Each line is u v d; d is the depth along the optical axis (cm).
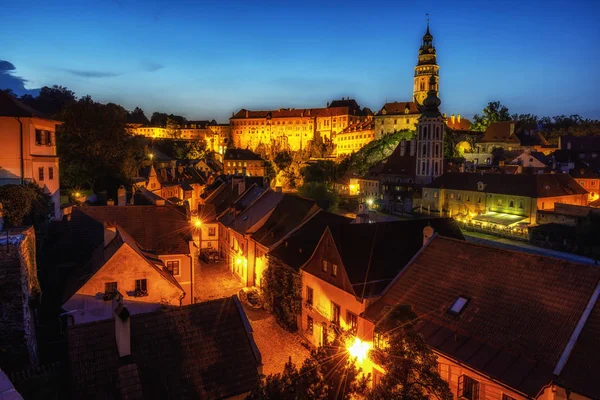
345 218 3956
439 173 12225
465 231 8788
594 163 12362
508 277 2205
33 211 3247
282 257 3744
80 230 3353
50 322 2531
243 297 4056
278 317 3691
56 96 16125
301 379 1255
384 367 1281
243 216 5047
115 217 3603
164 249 3509
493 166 12306
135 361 1702
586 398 1582
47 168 4112
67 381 1694
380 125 17975
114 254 2491
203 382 1719
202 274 4984
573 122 19800
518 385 1698
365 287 2739
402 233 3189
